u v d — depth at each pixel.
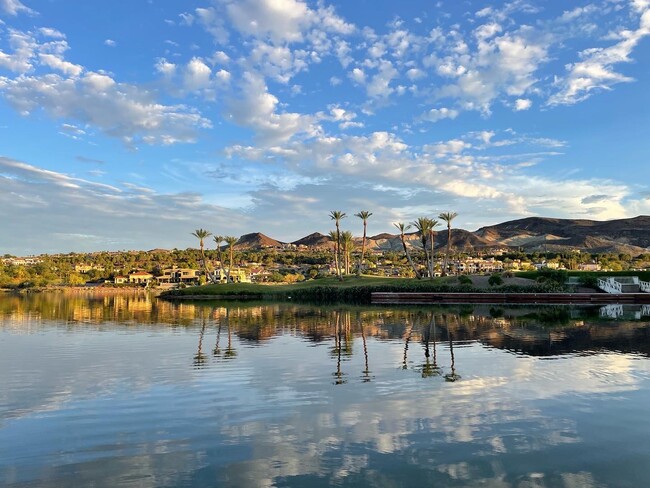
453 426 10.90
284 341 24.69
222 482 8.23
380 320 36.50
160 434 10.56
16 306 61.34
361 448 9.66
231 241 117.00
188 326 33.09
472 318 37.78
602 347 21.89
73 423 11.34
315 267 199.62
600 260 181.62
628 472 8.51
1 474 8.59
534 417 11.52
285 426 10.99
